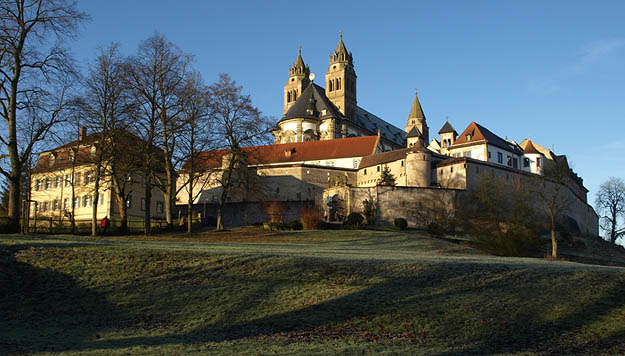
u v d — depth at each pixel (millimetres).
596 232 135125
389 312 24047
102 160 55719
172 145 57375
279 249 37469
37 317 22281
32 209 85188
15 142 42156
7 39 40250
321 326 22469
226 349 19359
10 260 27562
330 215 85688
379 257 33031
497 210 68000
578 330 22766
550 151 142750
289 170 102500
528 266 31359
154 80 54688
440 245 55188
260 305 24406
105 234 53094
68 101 44875
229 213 97000
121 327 21812
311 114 149000
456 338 21797
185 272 27797
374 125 176500
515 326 23062
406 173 97938
